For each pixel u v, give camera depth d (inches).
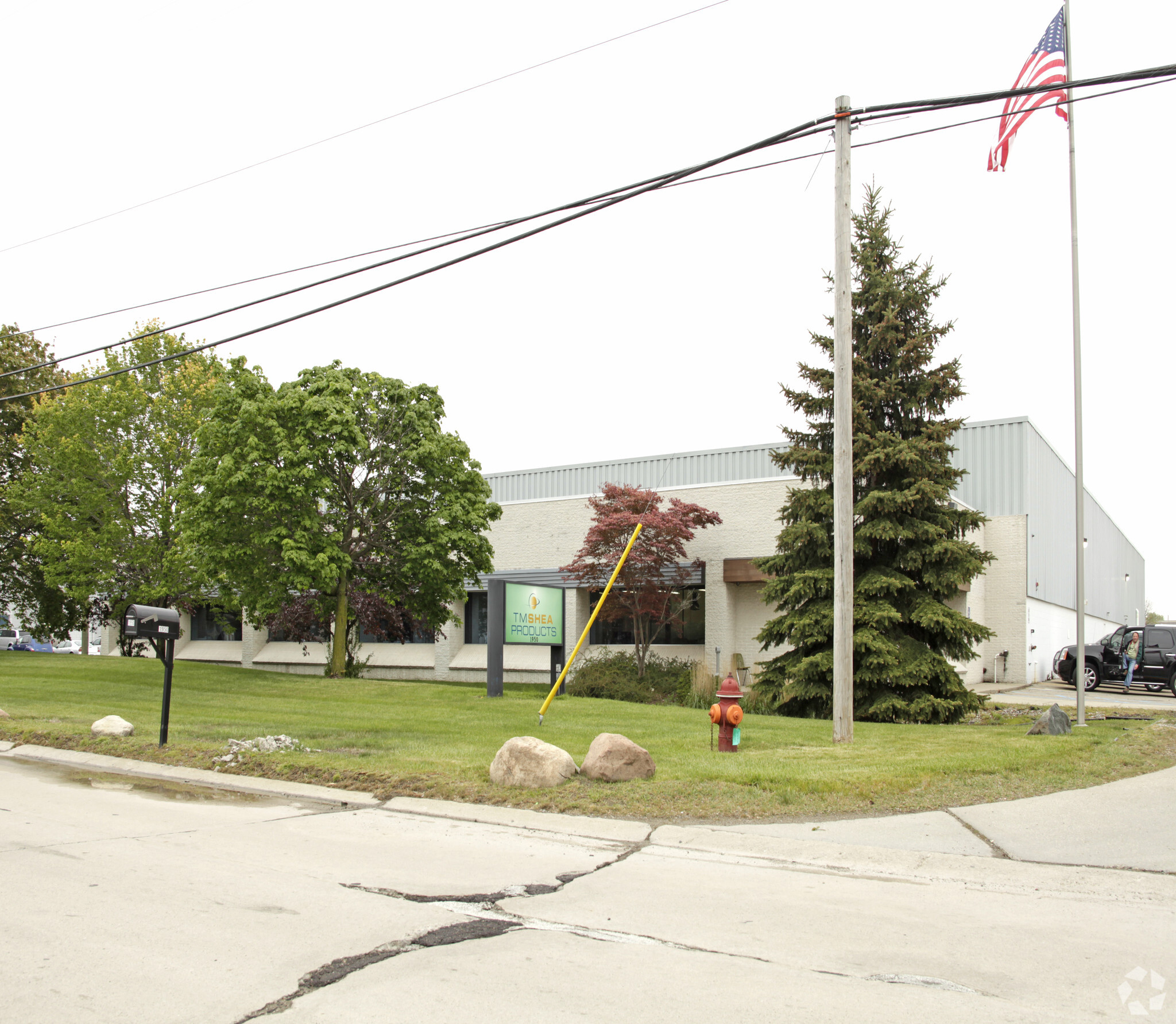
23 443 1090.7
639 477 1386.6
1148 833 312.2
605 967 187.0
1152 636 1055.6
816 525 754.2
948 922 223.1
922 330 754.2
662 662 1051.3
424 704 721.0
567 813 340.5
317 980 177.9
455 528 930.1
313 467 867.4
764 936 209.5
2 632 2288.4
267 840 299.6
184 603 1155.9
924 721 694.5
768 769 389.7
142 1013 161.6
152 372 1099.9
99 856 273.9
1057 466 1526.8
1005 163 637.9
